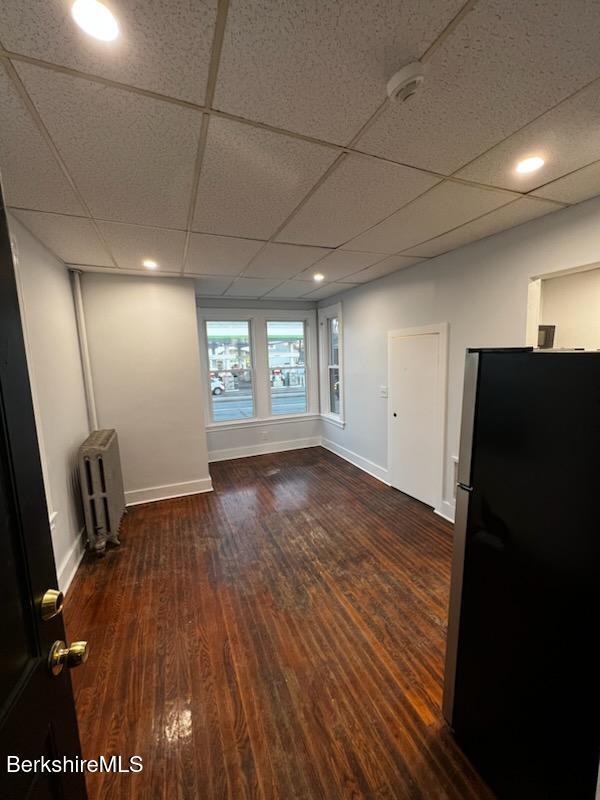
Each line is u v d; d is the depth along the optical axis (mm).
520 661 1077
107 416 3535
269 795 1182
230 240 2477
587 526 879
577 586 903
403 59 982
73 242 2412
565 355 924
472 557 1239
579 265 2027
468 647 1269
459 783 1209
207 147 1379
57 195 1728
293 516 3357
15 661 641
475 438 1211
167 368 3752
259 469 4801
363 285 4266
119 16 827
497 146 1420
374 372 4230
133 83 1036
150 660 1741
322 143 1374
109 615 2070
